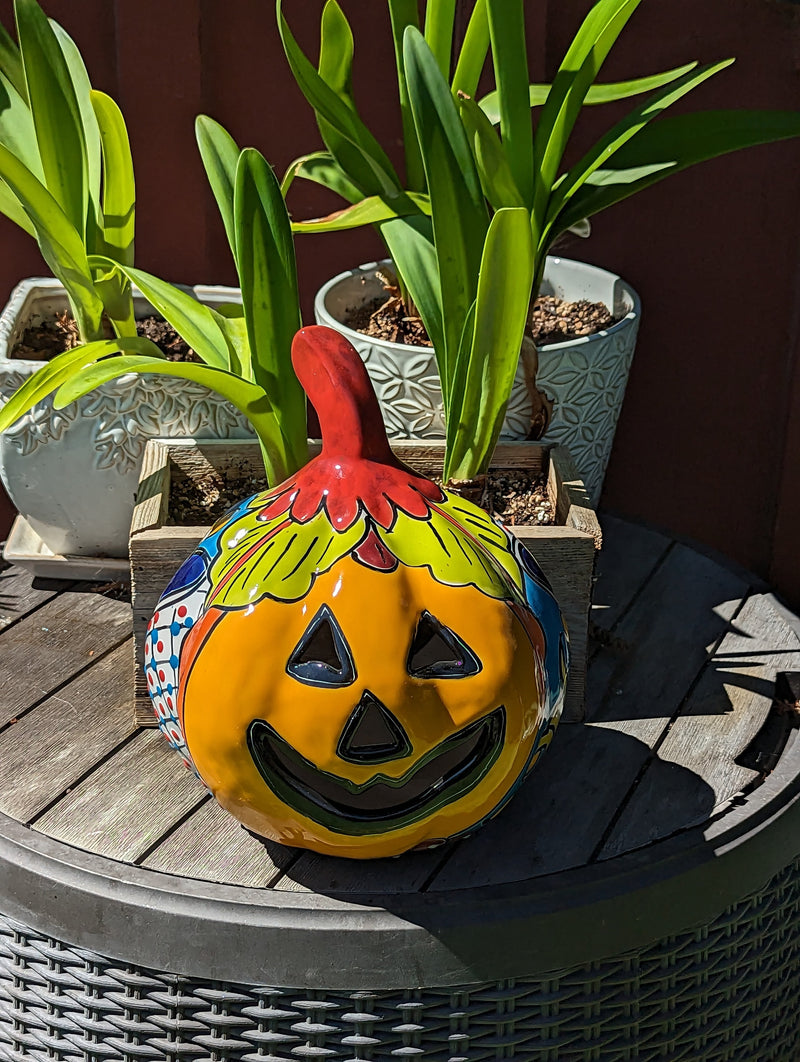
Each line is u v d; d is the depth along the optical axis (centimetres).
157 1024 82
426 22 103
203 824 88
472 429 95
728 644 109
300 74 97
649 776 93
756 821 88
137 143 133
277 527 76
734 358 136
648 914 82
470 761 76
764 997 94
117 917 80
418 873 83
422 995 80
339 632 71
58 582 115
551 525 97
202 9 128
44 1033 87
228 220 99
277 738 72
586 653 96
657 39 125
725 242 131
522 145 97
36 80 94
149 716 97
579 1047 84
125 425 102
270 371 91
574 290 119
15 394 91
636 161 102
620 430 143
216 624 74
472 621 73
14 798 89
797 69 123
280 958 79
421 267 100
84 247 98
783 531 142
